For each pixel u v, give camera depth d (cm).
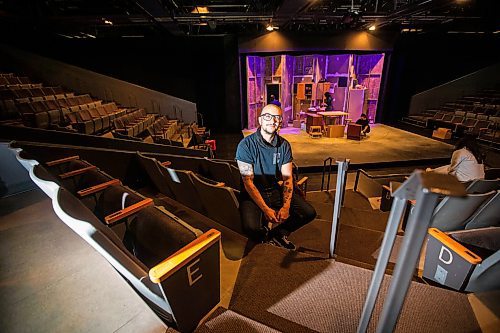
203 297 150
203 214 273
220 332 139
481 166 299
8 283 183
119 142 462
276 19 791
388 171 659
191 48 1013
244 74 1018
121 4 706
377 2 779
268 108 209
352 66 1040
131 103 1012
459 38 1098
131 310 162
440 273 177
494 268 147
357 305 154
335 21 862
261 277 178
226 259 202
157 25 845
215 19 783
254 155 220
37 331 150
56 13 795
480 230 181
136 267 129
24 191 335
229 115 1079
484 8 812
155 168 314
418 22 926
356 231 278
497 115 891
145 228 163
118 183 218
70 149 337
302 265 187
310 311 152
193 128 880
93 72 952
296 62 1079
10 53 860
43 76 901
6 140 335
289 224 240
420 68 1146
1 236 238
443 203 210
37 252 216
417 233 62
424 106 1213
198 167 409
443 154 723
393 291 71
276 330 139
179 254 133
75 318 157
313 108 1023
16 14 723
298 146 821
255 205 219
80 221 118
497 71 1210
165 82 1036
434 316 145
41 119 593
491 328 138
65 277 188
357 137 875
